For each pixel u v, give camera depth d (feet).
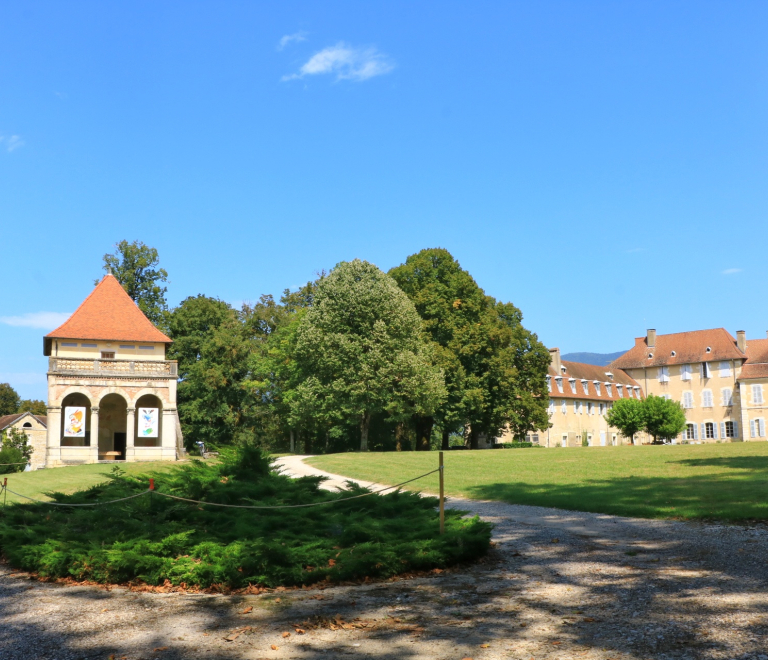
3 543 42.24
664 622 25.86
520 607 28.96
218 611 29.86
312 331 163.02
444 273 190.49
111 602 31.96
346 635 26.08
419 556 35.81
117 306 173.17
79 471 123.54
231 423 212.84
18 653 24.85
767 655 22.08
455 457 118.62
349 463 108.88
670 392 295.28
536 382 193.98
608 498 60.49
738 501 54.24
